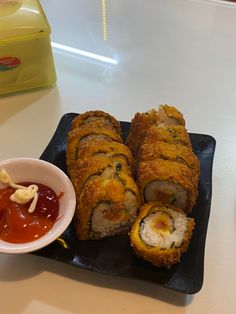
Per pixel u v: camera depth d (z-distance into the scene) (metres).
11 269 0.16
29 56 0.24
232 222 0.18
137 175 0.18
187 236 0.16
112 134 0.20
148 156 0.18
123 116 0.24
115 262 0.16
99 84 0.27
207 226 0.17
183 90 0.26
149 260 0.15
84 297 0.15
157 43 0.30
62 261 0.16
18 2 0.24
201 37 0.31
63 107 0.25
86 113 0.21
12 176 0.17
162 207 0.17
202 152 0.21
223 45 0.30
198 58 0.29
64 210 0.16
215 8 0.34
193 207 0.18
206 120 0.24
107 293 0.15
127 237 0.17
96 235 0.17
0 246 0.14
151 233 0.16
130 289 0.15
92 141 0.19
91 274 0.16
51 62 0.25
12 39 0.23
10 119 0.24
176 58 0.29
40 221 0.16
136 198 0.17
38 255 0.16
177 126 0.20
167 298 0.15
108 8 0.34
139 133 0.21
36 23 0.23
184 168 0.18
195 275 0.15
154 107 0.25
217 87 0.26
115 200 0.16
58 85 0.26
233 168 0.21
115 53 0.29
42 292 0.15
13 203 0.16
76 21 0.32
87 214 0.16
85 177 0.17
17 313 0.15
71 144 0.20
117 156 0.19
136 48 0.30
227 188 0.20
